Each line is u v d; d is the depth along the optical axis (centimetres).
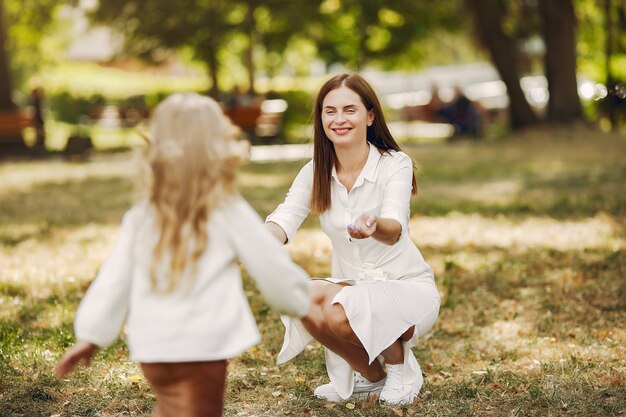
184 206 283
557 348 522
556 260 773
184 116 287
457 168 1622
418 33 2864
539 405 422
